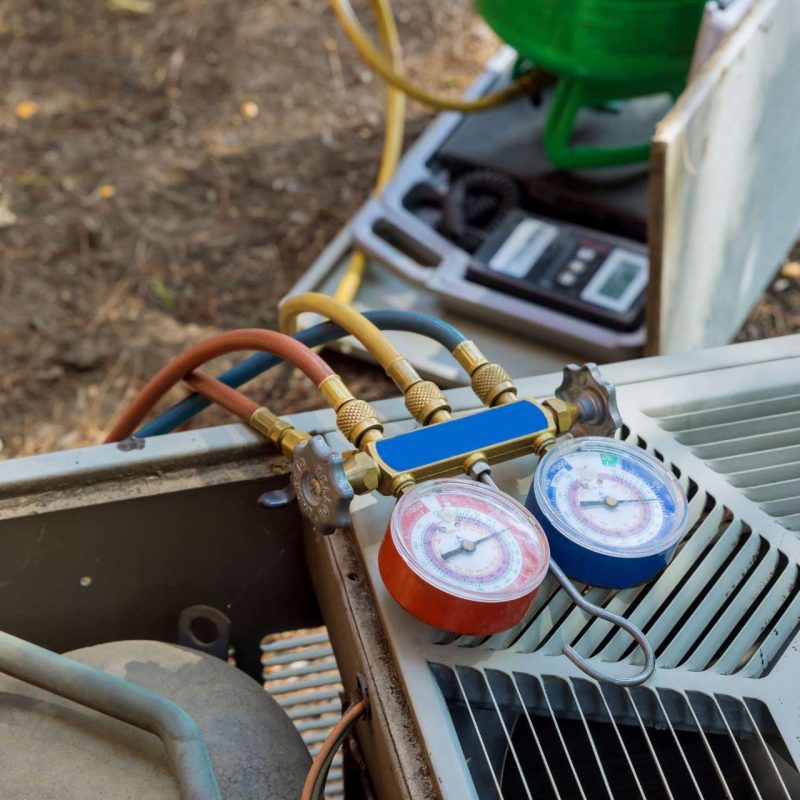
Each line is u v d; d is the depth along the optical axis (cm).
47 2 286
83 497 92
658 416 97
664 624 83
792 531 89
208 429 97
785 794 74
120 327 211
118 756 79
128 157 247
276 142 251
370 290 198
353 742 89
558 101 189
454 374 180
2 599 96
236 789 81
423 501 80
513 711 79
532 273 186
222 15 283
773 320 208
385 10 199
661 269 137
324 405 196
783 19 139
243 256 225
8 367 204
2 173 242
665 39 171
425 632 79
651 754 81
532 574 76
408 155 211
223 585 102
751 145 149
